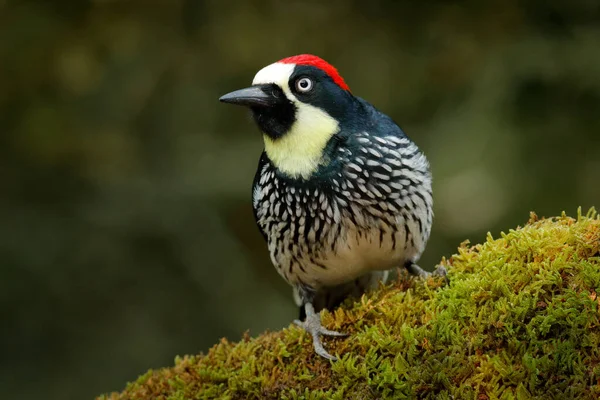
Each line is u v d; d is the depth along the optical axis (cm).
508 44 1287
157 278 1274
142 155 1360
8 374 1203
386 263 650
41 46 1376
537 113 1238
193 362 563
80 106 1368
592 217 505
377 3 1411
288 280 675
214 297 1276
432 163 1227
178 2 1409
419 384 478
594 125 1230
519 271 482
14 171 1331
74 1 1391
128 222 1284
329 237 619
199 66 1397
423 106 1362
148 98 1378
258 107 621
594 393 438
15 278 1234
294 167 615
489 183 1205
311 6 1425
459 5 1380
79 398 1198
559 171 1221
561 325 455
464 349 477
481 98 1252
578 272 465
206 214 1305
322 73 619
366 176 608
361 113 628
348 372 499
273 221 639
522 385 455
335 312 545
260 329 1263
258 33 1406
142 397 558
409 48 1393
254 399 527
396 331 506
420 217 632
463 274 515
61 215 1295
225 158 1325
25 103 1368
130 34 1398
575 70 1221
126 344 1234
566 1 1277
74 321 1243
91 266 1261
